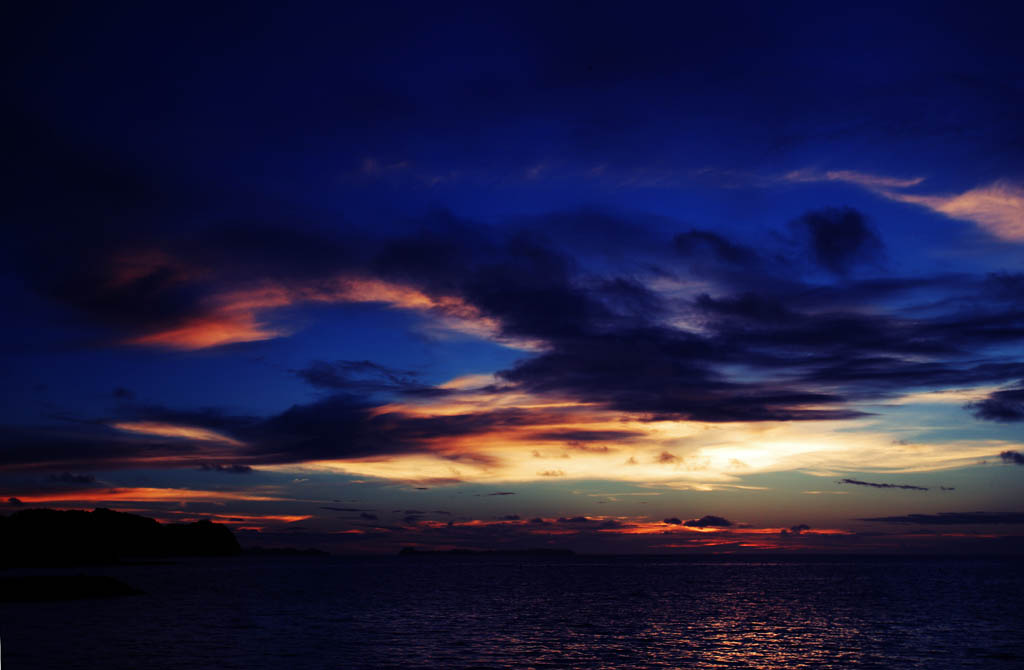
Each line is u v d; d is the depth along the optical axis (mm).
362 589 121625
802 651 49594
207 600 90438
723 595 110438
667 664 44219
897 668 42719
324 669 40531
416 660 44375
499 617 73125
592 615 76188
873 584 144625
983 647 51062
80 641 49594
